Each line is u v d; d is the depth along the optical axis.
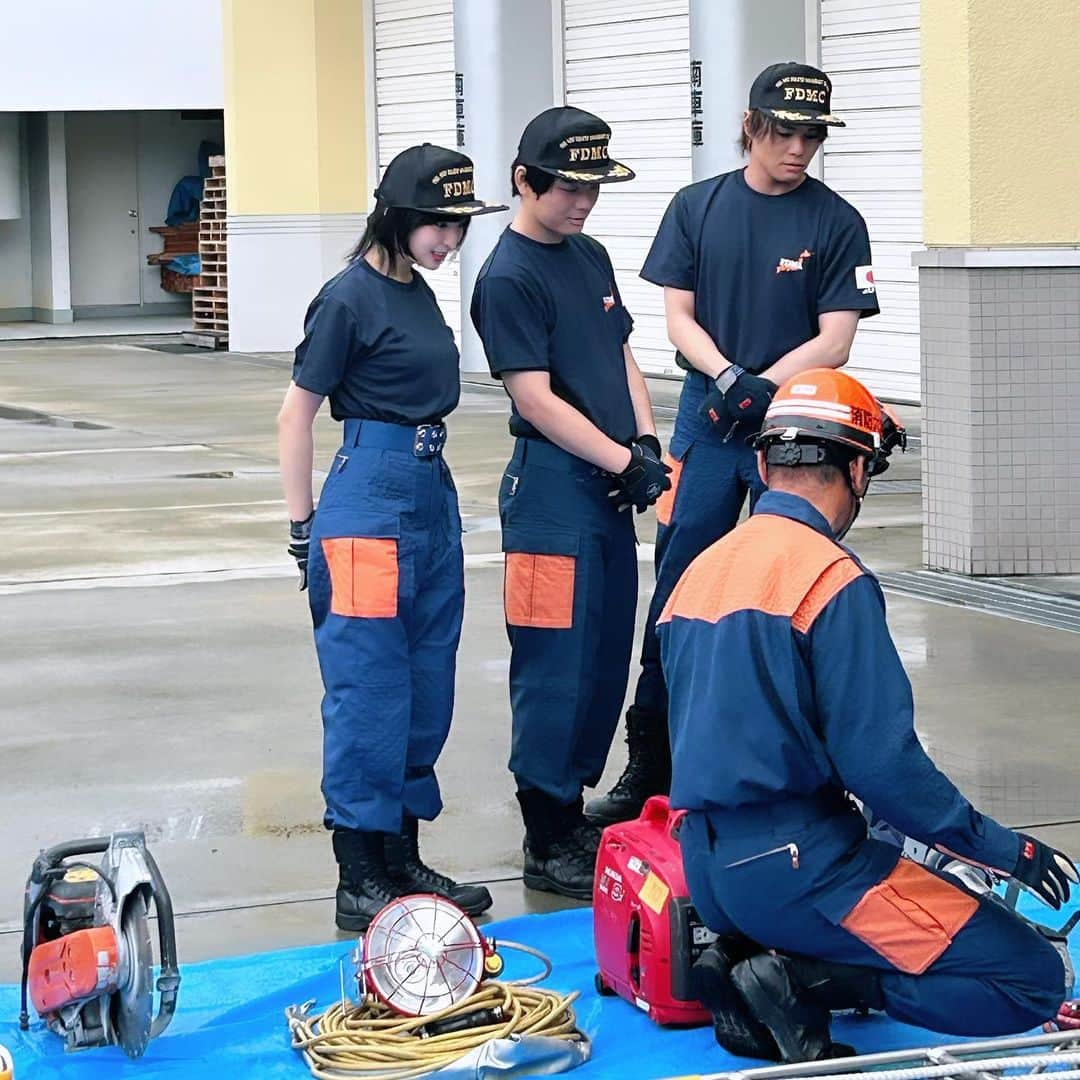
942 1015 5.50
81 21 36.94
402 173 6.87
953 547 13.12
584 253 7.56
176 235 43.25
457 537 7.22
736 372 7.87
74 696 10.48
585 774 7.66
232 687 10.62
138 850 5.96
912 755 5.27
